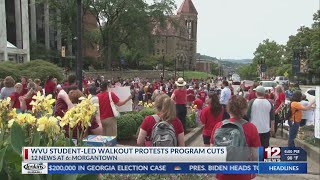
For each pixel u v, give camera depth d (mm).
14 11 63156
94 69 68375
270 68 106875
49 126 3631
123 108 10805
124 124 11188
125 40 69125
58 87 15430
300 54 54719
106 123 8812
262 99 8492
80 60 10695
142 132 5109
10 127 3764
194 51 161250
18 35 60719
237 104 4188
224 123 4180
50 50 67812
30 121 3646
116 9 65188
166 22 70938
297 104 10297
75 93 6770
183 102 12938
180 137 5000
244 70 141000
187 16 161375
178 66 124125
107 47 68688
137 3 64688
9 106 4191
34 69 32969
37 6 72500
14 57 53781
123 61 81625
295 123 10336
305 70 53469
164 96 5109
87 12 71188
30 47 64188
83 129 4148
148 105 15891
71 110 3994
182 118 13047
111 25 66688
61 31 65188
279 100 14375
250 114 8469
